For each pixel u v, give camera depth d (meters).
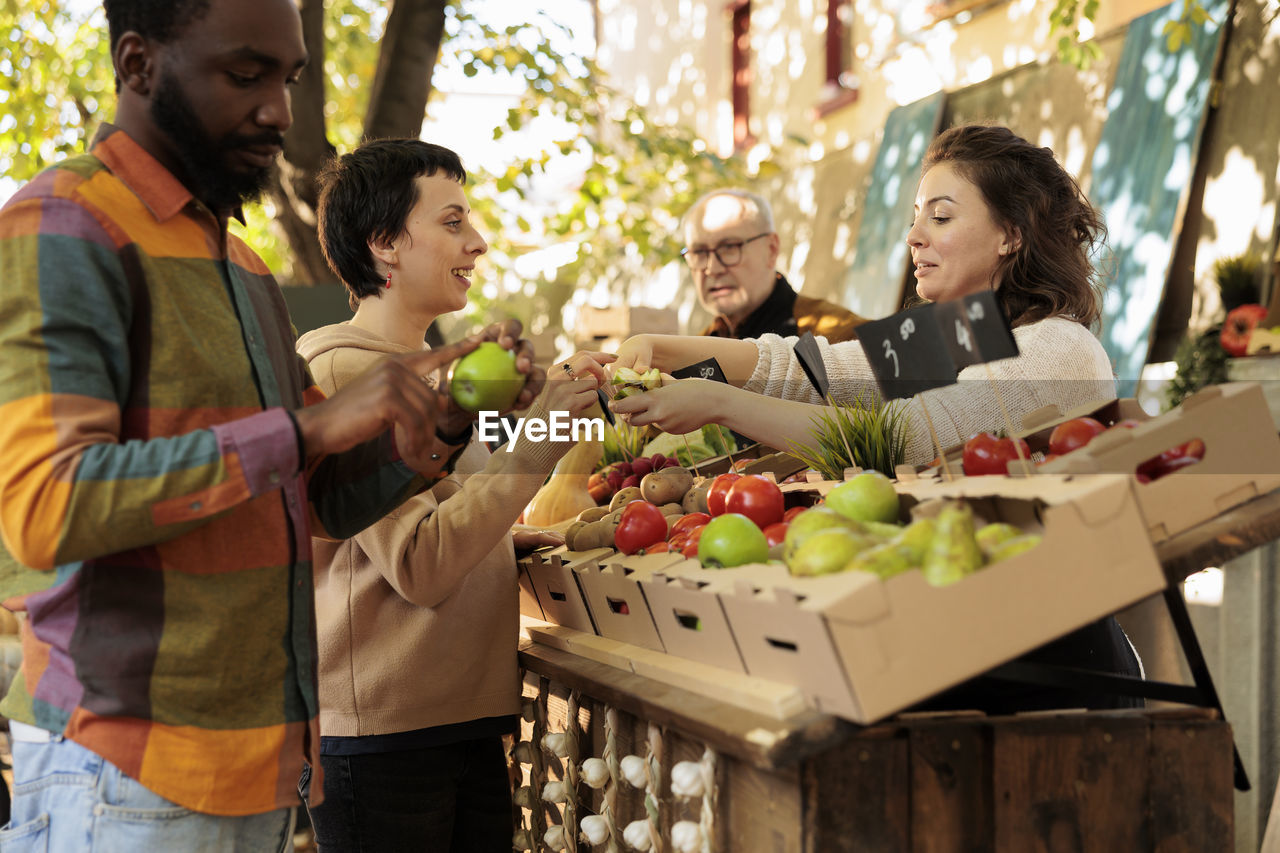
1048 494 1.38
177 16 1.35
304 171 5.36
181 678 1.38
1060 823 1.43
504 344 1.62
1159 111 4.66
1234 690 3.45
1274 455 1.57
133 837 1.34
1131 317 4.54
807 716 1.31
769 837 1.43
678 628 1.64
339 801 2.07
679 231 7.99
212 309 1.46
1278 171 4.10
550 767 2.28
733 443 2.77
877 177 6.52
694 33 11.16
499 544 2.23
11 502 1.21
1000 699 1.71
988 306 1.43
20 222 1.30
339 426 1.32
